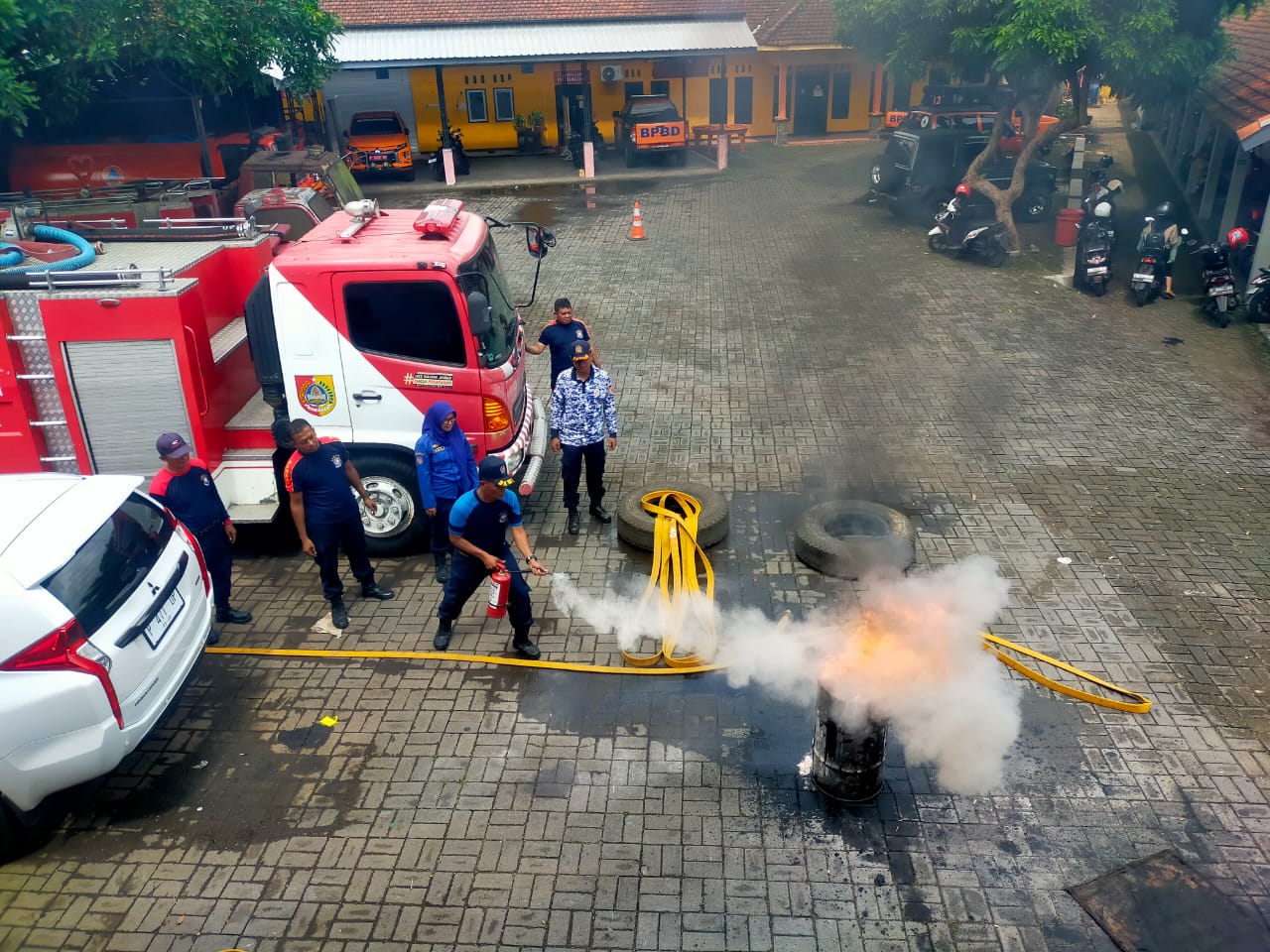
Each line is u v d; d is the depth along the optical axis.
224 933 4.57
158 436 7.32
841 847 5.01
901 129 20.55
